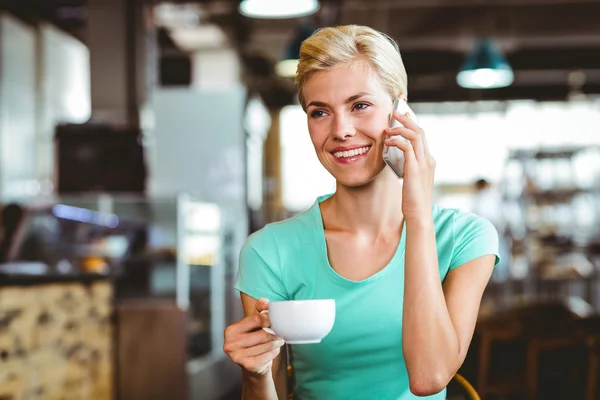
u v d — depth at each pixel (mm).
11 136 7867
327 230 1536
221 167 8523
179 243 4688
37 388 4000
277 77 15164
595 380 3559
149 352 4703
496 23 11844
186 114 8570
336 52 1386
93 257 4730
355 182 1426
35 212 4711
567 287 9570
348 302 1461
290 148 16891
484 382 3736
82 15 8953
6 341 3771
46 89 8898
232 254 5953
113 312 4688
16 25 8039
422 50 13758
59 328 4195
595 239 10789
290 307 1186
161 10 9992
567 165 11859
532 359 3629
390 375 1468
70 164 6738
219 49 12227
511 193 11188
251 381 1306
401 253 1461
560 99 15258
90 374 4461
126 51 7539
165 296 4719
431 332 1257
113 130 6738
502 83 9031
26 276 3908
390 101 1414
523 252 10453
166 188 8547
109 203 4691
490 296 8938
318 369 1488
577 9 11375
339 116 1402
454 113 16141
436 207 1540
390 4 10367
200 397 4988
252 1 5953
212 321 5328
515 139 15797
